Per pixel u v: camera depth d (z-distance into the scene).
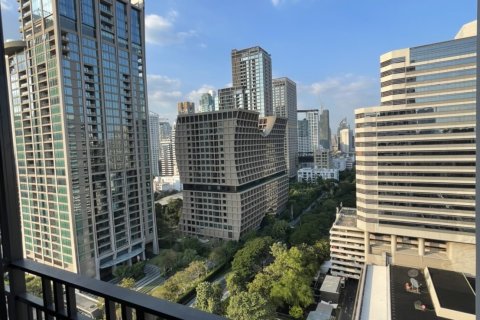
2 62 2.70
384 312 15.98
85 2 26.61
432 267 18.86
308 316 19.69
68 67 25.00
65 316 2.27
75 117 25.34
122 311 1.92
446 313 14.55
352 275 24.89
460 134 17.64
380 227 22.05
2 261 2.63
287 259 22.73
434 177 19.09
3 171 2.68
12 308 2.72
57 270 2.45
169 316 1.65
